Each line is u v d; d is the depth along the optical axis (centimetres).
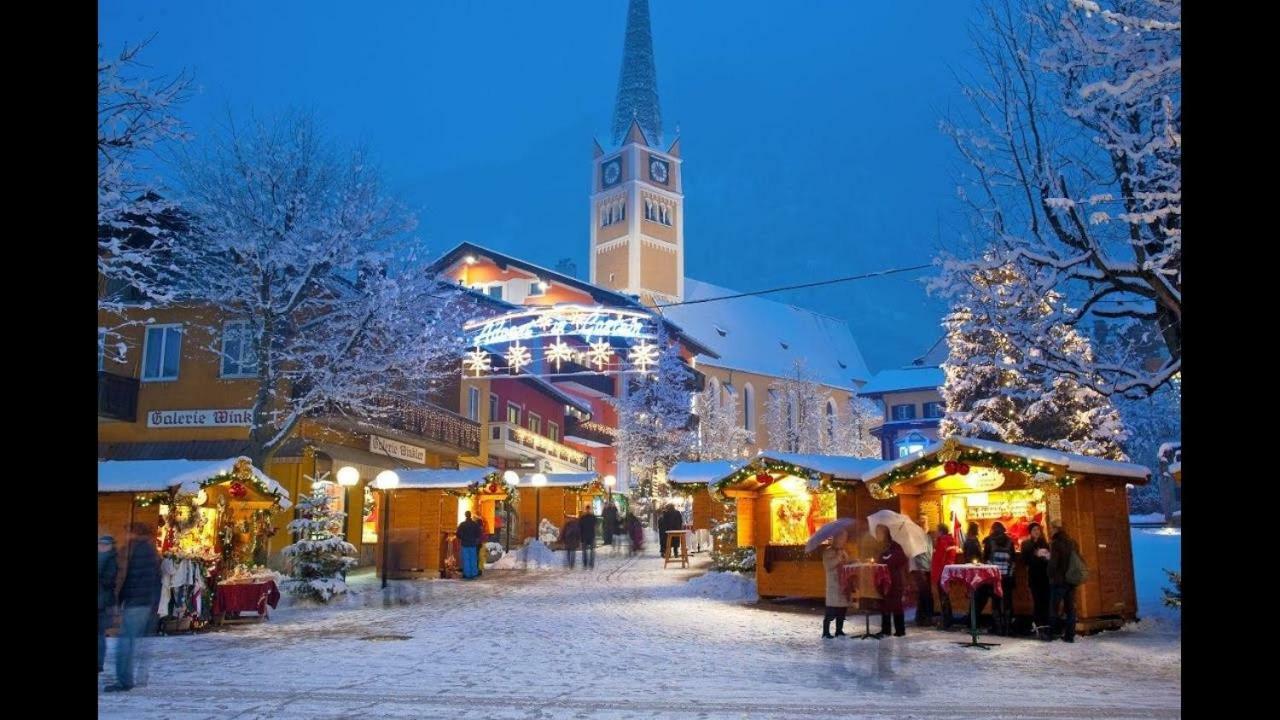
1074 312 1520
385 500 2297
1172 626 1497
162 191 1806
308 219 2631
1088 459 1501
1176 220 1292
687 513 4650
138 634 957
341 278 2786
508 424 4378
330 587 1977
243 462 1669
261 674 1056
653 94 11631
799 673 1064
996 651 1259
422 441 3484
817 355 12488
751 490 2056
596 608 1877
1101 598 1455
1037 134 1452
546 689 948
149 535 987
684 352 7475
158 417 2766
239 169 2602
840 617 1397
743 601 2009
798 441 9094
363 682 995
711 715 809
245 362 2762
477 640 1384
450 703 868
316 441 2827
